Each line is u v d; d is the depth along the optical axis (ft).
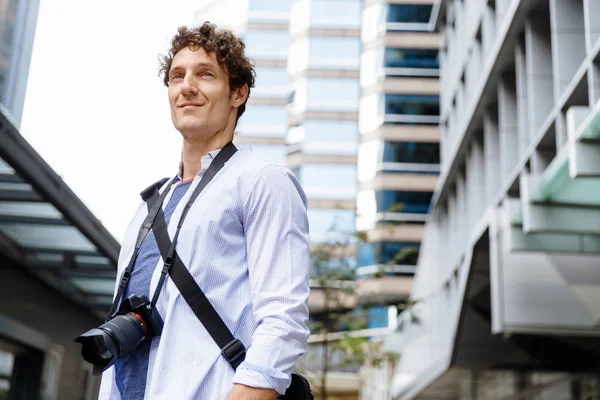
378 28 176.55
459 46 77.51
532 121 45.88
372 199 164.35
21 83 28.60
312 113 173.78
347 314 63.93
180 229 6.54
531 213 39.86
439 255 84.28
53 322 40.01
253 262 6.50
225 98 7.16
